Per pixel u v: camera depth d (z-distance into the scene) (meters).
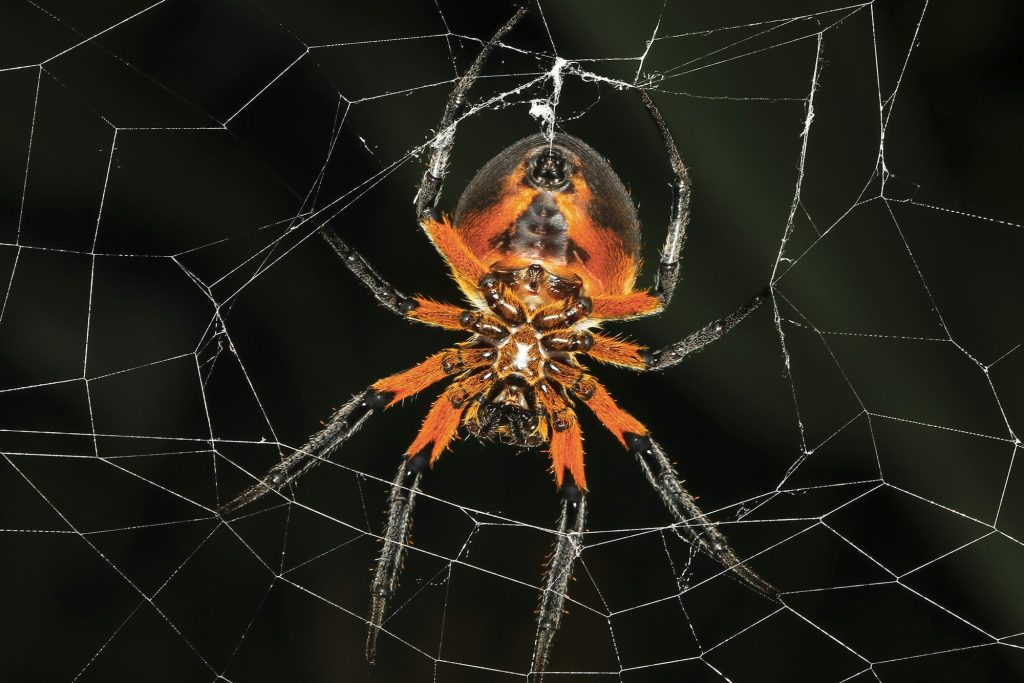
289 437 0.20
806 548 0.20
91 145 0.20
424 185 0.20
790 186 0.20
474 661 0.20
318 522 0.20
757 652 0.20
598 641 0.20
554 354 0.20
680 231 0.20
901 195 0.20
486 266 0.20
